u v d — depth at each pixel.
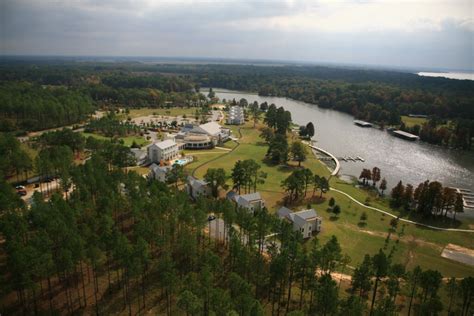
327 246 87.12
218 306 67.81
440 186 140.00
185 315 75.62
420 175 198.38
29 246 74.81
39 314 73.75
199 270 89.69
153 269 91.56
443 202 138.38
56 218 88.12
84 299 79.62
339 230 123.81
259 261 88.44
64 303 78.12
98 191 118.19
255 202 130.12
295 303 83.25
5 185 108.94
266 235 105.75
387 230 126.25
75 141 192.38
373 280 94.81
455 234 126.44
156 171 158.38
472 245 118.81
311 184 163.62
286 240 93.62
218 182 142.38
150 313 76.75
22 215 102.50
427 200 140.12
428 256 110.38
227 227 106.62
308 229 116.81
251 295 73.56
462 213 147.75
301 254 83.31
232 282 76.56
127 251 78.00
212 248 102.88
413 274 81.06
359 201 151.62
